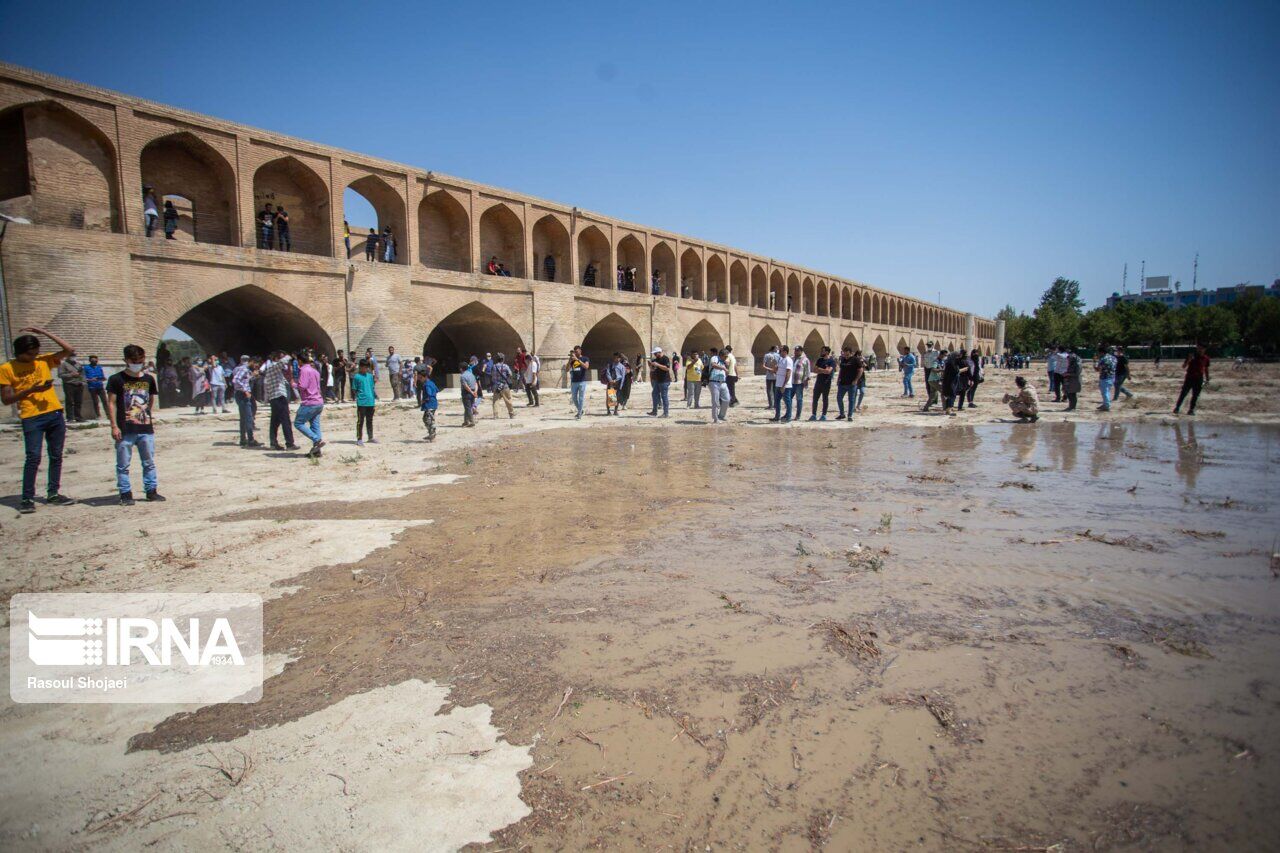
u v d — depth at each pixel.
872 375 43.47
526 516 5.89
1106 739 2.40
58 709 2.79
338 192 21.03
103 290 15.70
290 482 7.70
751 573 4.21
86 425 13.42
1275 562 4.34
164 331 17.02
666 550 4.75
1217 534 5.03
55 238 14.97
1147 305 71.31
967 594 3.80
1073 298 106.25
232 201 18.78
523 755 2.38
